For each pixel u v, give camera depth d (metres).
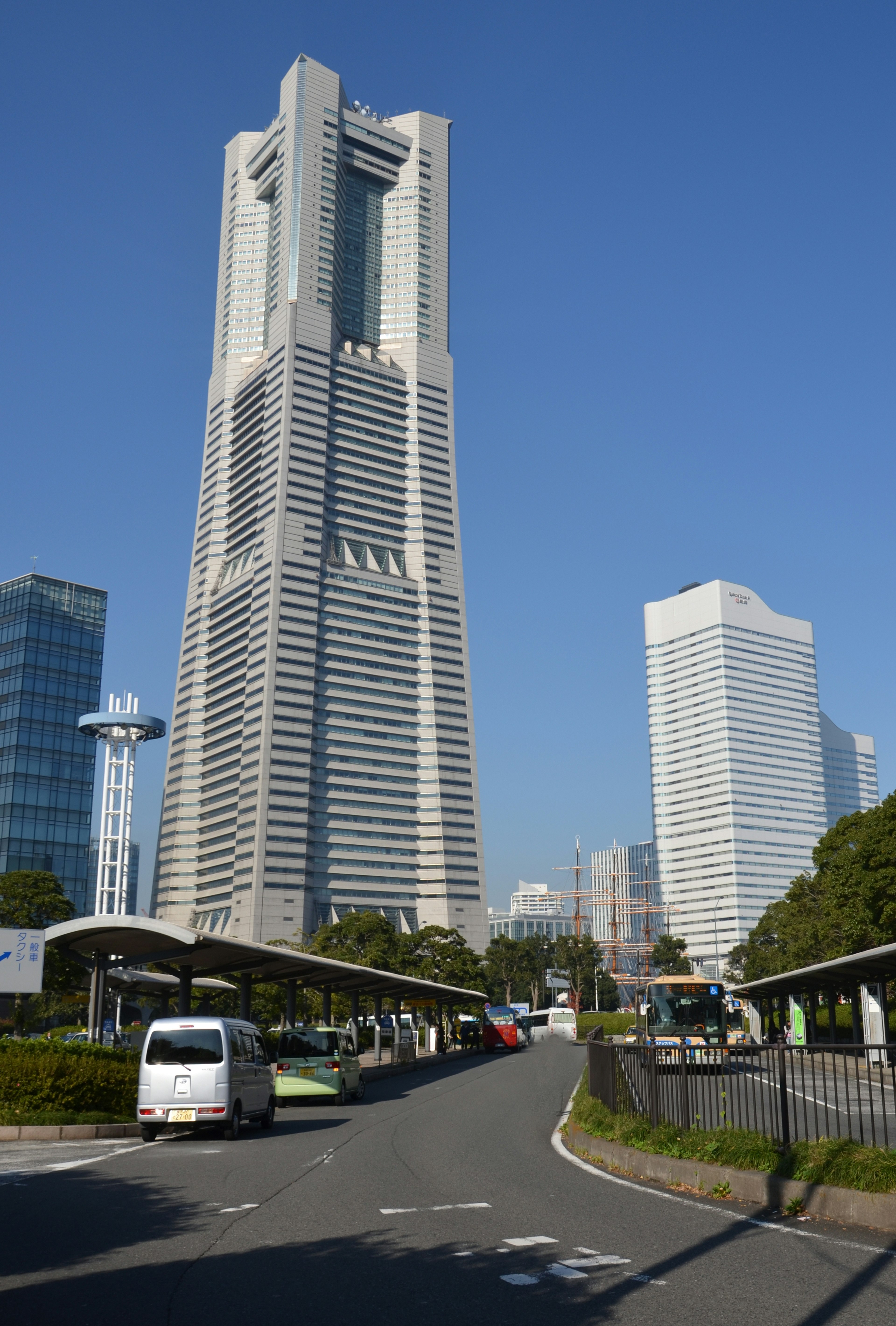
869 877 49.97
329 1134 20.59
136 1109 21.09
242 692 189.88
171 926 24.58
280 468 194.25
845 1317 6.89
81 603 140.25
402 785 195.88
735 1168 12.13
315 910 181.38
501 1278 8.13
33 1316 7.08
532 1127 21.55
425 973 100.31
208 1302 7.43
